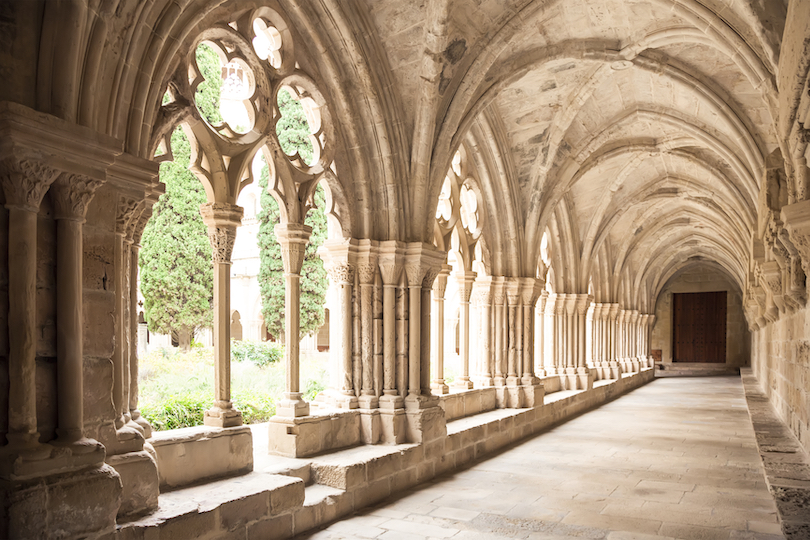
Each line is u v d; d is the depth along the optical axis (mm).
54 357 3426
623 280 21953
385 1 6348
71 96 3367
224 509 4297
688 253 26125
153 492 3996
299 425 6055
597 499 6156
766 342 12039
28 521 3037
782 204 5457
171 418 6238
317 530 5168
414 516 5586
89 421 3660
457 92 7246
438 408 7422
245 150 5496
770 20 5195
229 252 5336
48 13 3277
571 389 14188
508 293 10617
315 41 6363
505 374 10570
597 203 14164
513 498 6207
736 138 8680
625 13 7520
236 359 11555
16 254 3188
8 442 3141
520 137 10164
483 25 6922
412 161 7273
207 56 12195
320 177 6500
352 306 7027
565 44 8047
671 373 28719
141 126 4062
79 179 3408
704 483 6816
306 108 6801
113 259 3852
